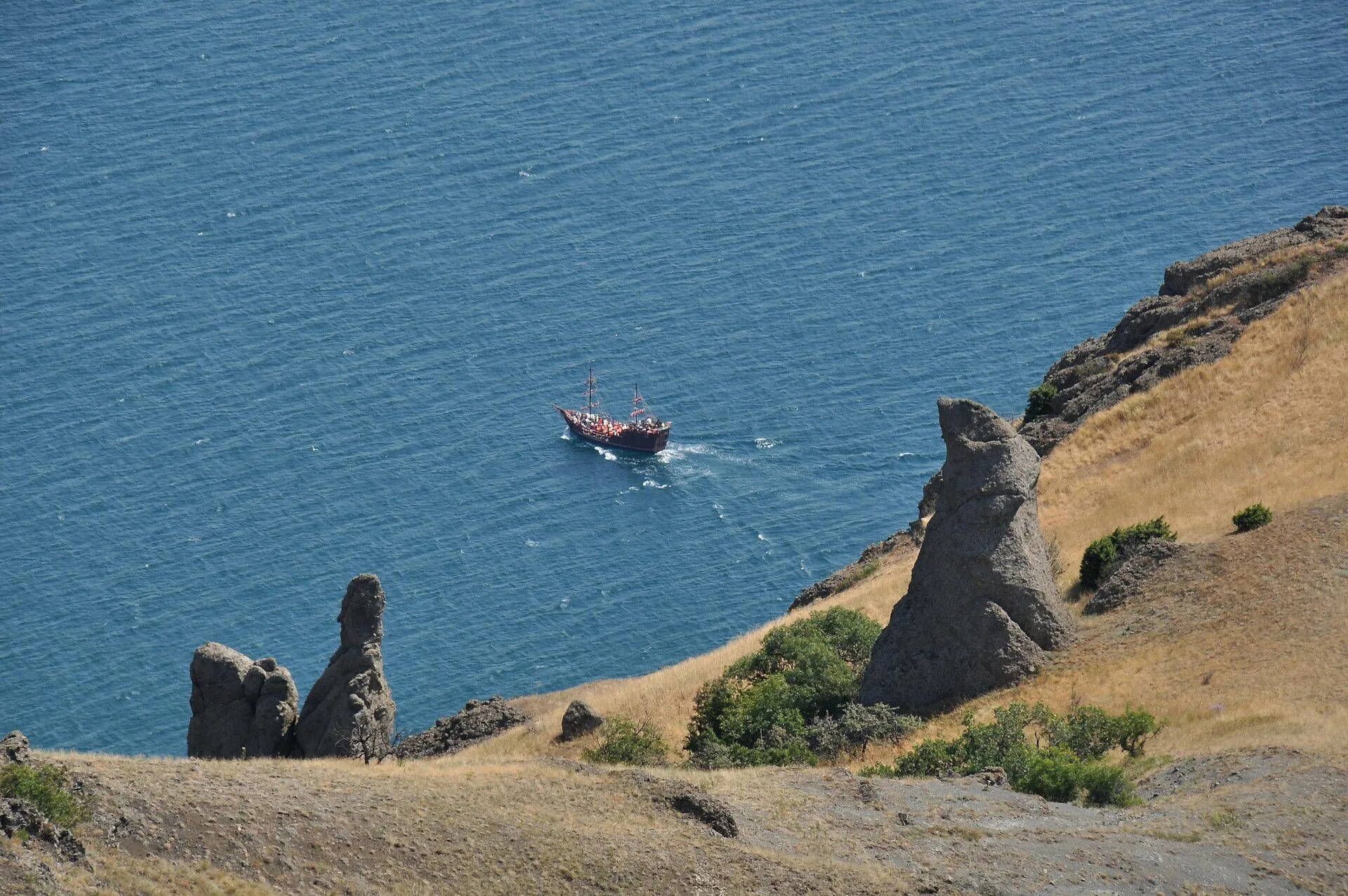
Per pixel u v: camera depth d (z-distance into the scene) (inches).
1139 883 5649.6
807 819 6008.9
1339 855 5895.7
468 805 5447.8
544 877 5103.3
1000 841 5969.5
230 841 4813.0
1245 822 6181.1
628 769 6151.6
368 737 7746.1
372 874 4901.6
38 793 4594.0
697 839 5506.9
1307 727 7317.9
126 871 4471.0
